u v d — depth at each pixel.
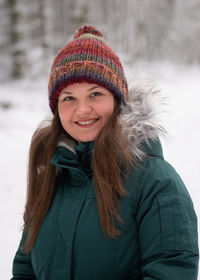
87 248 0.96
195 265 0.85
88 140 1.08
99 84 1.03
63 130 1.22
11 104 8.62
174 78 17.08
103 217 0.94
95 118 1.06
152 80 1.20
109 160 0.99
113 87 1.05
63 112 1.09
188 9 26.25
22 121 7.38
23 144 5.99
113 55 1.13
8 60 12.53
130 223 0.95
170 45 24.03
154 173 0.95
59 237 1.01
